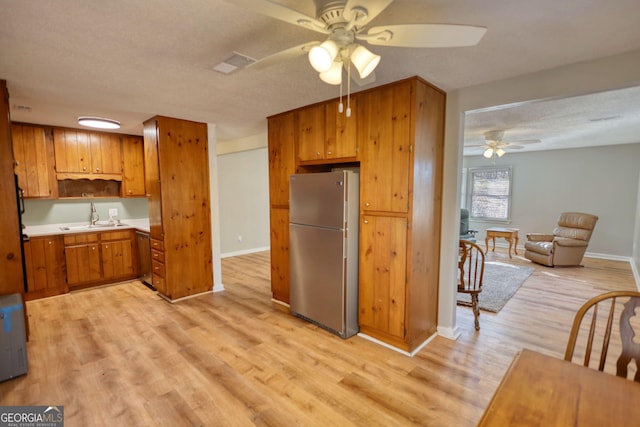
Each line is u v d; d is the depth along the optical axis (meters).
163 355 2.54
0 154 2.40
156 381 2.20
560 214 6.57
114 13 1.50
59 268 3.90
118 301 3.73
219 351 2.61
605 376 1.09
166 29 1.66
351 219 2.79
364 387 2.15
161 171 3.59
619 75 1.98
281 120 3.44
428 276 2.73
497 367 2.38
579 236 5.52
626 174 5.89
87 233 4.10
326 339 2.82
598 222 6.22
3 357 2.16
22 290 2.54
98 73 2.25
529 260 6.00
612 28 1.65
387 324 2.66
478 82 2.49
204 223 4.00
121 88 2.58
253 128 4.26
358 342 2.76
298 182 3.11
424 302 2.70
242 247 6.64
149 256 4.11
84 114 3.42
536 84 2.28
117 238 4.36
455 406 1.96
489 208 7.66
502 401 0.98
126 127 4.16
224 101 2.98
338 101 2.87
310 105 3.11
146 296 3.91
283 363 2.44
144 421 1.83
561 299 3.87
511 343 2.76
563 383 1.06
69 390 2.10
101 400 2.00
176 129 3.67
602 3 1.42
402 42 1.36
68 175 4.08
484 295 3.98
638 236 5.00
